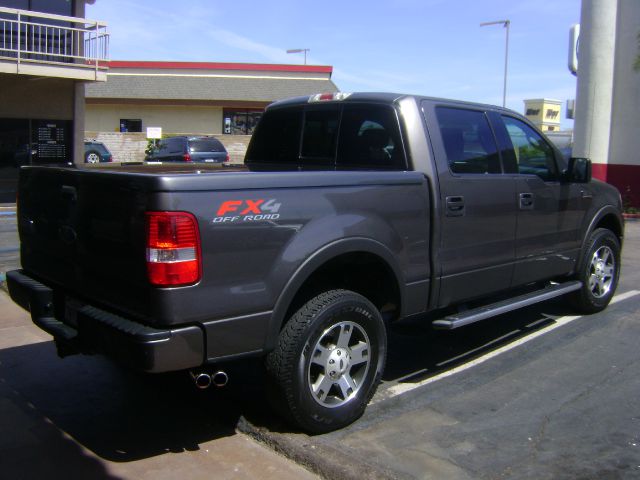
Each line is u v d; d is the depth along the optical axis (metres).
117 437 4.11
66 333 4.01
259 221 3.63
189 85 38.47
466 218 4.86
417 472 3.65
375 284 4.57
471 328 6.43
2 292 7.38
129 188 3.47
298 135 5.50
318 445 3.93
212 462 3.79
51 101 18.98
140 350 3.37
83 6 18.95
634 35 17.05
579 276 6.50
